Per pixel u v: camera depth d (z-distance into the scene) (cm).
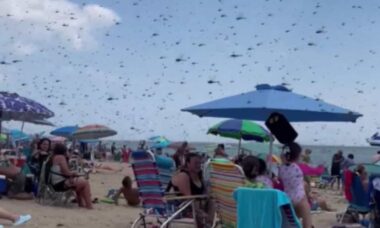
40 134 2845
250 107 816
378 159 1561
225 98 878
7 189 1239
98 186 1761
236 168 759
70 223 999
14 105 1252
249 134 1639
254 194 637
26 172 1262
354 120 874
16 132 2842
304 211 764
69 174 1188
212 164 811
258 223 632
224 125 1591
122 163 3859
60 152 1207
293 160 775
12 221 835
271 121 788
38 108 1298
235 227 790
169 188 924
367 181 1017
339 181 2220
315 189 2111
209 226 879
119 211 1163
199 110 863
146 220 1028
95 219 1052
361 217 1100
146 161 880
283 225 636
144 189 893
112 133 2384
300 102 830
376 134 1633
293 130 781
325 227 1055
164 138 2616
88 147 3712
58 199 1192
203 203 885
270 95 839
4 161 1444
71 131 2678
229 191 778
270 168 869
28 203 1182
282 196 625
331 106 842
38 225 958
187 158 895
